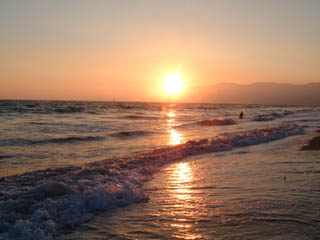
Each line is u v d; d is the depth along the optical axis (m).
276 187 6.07
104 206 4.95
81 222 4.29
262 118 39.72
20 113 44.78
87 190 5.33
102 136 18.25
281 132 18.11
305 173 7.39
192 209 4.84
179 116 50.53
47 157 11.20
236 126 28.45
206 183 6.69
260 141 14.80
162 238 3.73
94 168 7.66
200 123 31.67
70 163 10.05
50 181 6.21
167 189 6.25
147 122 33.31
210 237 3.72
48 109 61.56
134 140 17.31
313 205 4.88
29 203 4.71
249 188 6.06
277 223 4.11
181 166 9.01
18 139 15.72
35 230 3.75
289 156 10.14
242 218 4.34
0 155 11.25
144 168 8.47
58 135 18.48
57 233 3.88
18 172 8.47
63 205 4.72
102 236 3.81
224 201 5.22
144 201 5.35
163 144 15.49
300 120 34.22
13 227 3.79
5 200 4.96
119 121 33.88
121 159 9.72
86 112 55.47
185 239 3.69
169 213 4.68
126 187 5.87
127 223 4.25
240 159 9.90
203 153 11.64
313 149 11.71
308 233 3.76
